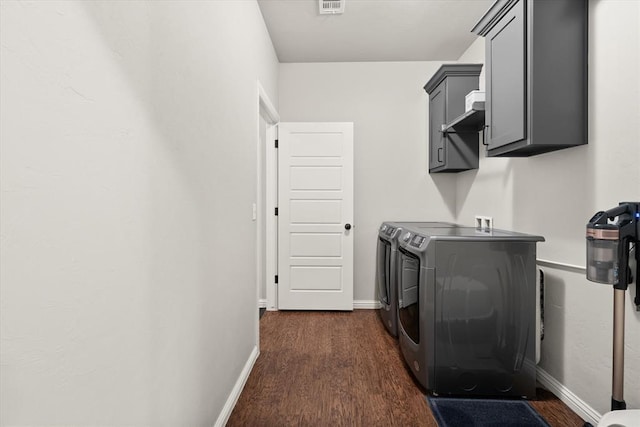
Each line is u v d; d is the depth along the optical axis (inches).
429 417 72.4
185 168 50.6
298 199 144.8
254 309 98.0
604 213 55.9
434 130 136.8
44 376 25.8
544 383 83.4
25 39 24.0
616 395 56.3
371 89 149.2
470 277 79.3
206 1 59.0
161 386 43.8
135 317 37.7
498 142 82.0
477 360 79.4
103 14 31.9
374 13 110.9
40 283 25.4
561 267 77.7
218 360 66.1
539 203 86.9
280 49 136.6
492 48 84.4
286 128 144.5
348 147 143.9
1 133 22.4
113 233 33.7
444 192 148.2
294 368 93.7
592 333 69.8
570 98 69.8
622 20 61.7
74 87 28.4
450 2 105.2
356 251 150.3
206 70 59.0
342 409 74.9
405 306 93.6
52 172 26.3
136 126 37.6
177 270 48.2
